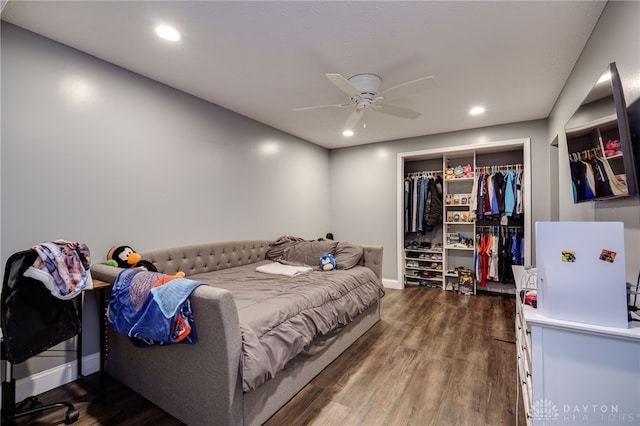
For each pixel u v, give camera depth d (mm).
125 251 2309
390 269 4824
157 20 1817
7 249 1836
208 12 1739
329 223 5383
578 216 2244
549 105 3232
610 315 1146
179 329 1455
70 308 1744
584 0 1624
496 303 3873
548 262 1257
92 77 2234
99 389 1921
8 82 1841
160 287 1565
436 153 4457
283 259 3703
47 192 2002
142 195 2557
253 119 3729
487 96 2977
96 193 2256
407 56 2227
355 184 5141
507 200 3996
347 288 2707
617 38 1507
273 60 2299
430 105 3232
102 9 1715
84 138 2189
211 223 3195
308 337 1954
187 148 2936
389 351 2543
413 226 4695
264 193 3934
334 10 1721
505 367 2258
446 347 2609
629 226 1482
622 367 1134
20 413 1623
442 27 1877
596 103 1652
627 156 1314
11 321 1461
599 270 1164
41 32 1940
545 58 2238
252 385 1477
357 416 1729
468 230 4621
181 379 1635
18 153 1879
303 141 4715
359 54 2203
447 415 1736
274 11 1729
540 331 1244
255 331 1651
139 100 2537
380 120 3771
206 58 2275
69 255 1639
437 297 4172
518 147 4066
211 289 1479
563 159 2756
